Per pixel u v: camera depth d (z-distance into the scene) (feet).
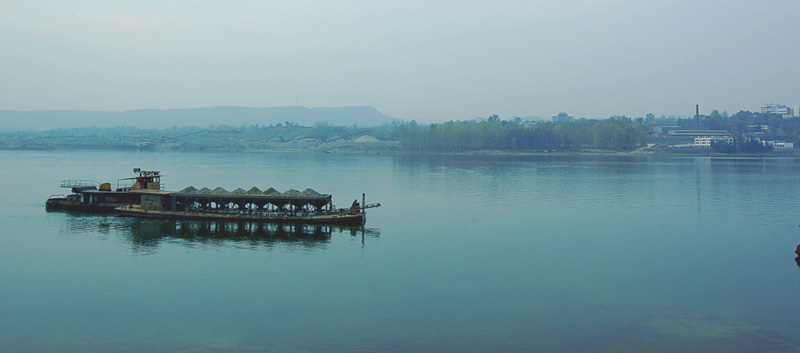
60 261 222.28
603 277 205.26
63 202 340.18
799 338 151.53
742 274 210.38
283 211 307.78
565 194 451.53
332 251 241.76
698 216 341.82
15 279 198.39
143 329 155.22
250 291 186.09
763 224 313.73
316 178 580.71
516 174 652.48
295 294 183.21
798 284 198.29
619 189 491.31
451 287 191.83
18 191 436.35
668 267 219.82
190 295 181.98
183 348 143.74
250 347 144.15
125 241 258.37
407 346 144.87
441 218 328.29
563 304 176.04
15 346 145.38
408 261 225.76
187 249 243.60
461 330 155.02
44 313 166.71
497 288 191.01
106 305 172.86
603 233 285.64
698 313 169.68
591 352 142.61
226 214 303.89
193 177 580.71
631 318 164.86
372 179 573.33
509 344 146.51
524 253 240.94
